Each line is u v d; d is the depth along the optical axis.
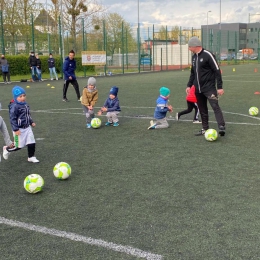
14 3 35.81
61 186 4.94
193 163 5.76
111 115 8.97
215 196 4.42
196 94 7.54
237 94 15.20
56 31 38.59
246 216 3.85
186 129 8.37
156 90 17.44
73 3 40.59
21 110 5.85
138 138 7.62
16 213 4.09
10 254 3.21
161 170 5.46
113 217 3.92
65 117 10.46
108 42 39.38
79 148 6.92
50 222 3.84
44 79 27.66
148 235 3.49
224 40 52.78
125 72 36.12
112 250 3.23
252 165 5.58
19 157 6.41
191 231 3.55
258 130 8.05
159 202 4.29
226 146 6.75
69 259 3.10
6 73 24.23
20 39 30.45
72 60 13.94
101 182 5.04
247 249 3.20
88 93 8.79
